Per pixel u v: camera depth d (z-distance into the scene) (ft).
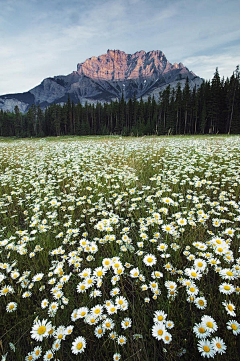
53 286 7.82
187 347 5.64
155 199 15.23
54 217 12.03
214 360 5.10
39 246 9.35
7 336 6.12
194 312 6.48
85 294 6.88
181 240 9.57
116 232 11.25
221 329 5.86
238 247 8.86
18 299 7.09
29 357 5.08
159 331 4.99
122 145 41.73
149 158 28.04
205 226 10.21
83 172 21.29
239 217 10.12
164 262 8.62
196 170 19.84
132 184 17.70
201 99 158.30
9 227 12.67
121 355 5.36
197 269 6.66
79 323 6.43
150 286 6.73
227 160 24.58
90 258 8.57
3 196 17.19
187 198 14.19
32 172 22.90
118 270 6.89
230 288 5.88
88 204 15.05
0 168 27.81
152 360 5.41
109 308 5.83
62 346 5.68
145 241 10.10
